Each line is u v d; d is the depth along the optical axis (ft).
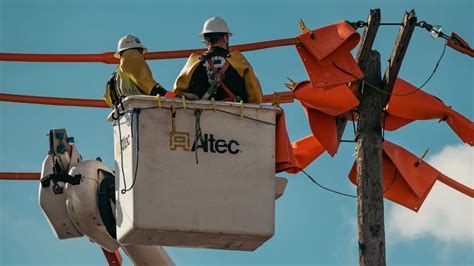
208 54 38.37
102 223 41.29
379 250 44.37
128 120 37.14
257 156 37.47
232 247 38.45
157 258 43.57
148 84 39.06
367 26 44.73
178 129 37.11
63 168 42.01
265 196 37.35
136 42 40.34
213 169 37.14
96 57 43.06
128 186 36.99
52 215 41.55
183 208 36.78
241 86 38.19
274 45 43.04
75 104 43.73
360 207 45.09
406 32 44.65
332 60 43.39
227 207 37.06
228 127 37.42
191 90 38.19
